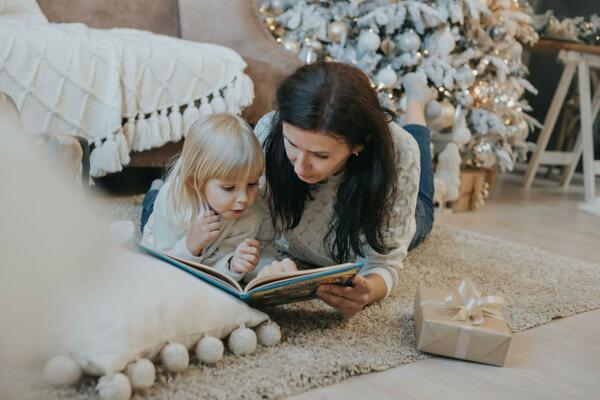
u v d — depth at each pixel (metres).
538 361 1.13
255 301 0.99
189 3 2.49
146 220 1.49
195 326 0.91
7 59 1.71
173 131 2.00
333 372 0.94
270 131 1.19
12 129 0.32
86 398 0.76
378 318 1.21
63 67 1.79
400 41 2.50
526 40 2.97
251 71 2.22
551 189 3.70
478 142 2.72
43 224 0.33
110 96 1.86
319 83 0.99
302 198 1.23
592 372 1.11
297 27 2.59
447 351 1.07
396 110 2.51
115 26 2.39
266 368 0.92
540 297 1.51
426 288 1.22
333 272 0.97
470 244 2.02
